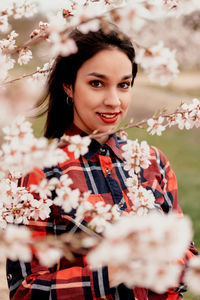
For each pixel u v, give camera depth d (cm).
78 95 152
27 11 125
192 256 158
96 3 137
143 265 76
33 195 150
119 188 157
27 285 145
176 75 100
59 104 169
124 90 152
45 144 101
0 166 104
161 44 99
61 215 148
